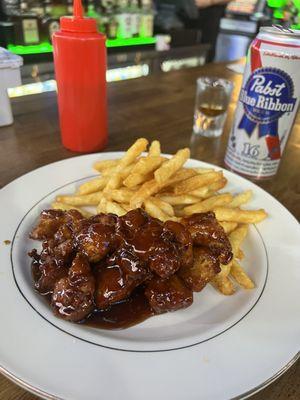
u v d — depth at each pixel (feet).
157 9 3.25
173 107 1.53
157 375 0.49
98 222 0.68
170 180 0.85
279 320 0.59
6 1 2.19
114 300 0.62
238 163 1.03
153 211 0.76
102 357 0.51
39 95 1.52
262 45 0.85
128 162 0.89
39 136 1.19
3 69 1.12
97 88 1.01
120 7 2.79
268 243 0.77
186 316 0.63
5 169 1.00
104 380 0.48
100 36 0.96
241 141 0.99
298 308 0.61
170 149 1.18
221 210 0.79
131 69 3.00
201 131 1.28
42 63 2.36
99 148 1.13
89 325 0.60
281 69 0.84
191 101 1.61
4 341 0.51
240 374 0.49
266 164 1.00
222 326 0.57
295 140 1.31
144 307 0.64
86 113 1.04
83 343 0.53
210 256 0.67
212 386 0.48
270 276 0.68
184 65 3.42
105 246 0.64
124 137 1.24
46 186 0.90
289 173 1.09
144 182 0.86
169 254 0.62
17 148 1.11
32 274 0.69
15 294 0.60
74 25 0.93
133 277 0.62
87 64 0.96
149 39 3.10
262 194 0.91
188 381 0.48
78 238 0.65
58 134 1.21
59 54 0.95
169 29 3.17
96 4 2.63
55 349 0.51
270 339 0.55
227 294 0.66
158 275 0.63
